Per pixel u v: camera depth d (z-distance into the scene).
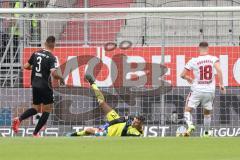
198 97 42.22
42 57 40.31
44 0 59.31
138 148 22.70
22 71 49.81
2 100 48.94
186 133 41.94
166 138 27.47
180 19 50.16
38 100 40.53
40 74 40.38
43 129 48.34
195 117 47.03
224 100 48.22
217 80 48.25
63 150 21.92
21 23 52.09
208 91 42.03
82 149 22.27
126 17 50.94
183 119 48.31
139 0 60.81
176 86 48.81
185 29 52.50
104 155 20.14
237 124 47.94
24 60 50.50
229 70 48.81
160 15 52.31
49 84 40.47
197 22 53.19
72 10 44.25
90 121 48.84
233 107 48.09
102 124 48.75
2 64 51.06
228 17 53.88
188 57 49.16
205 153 20.92
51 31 52.31
